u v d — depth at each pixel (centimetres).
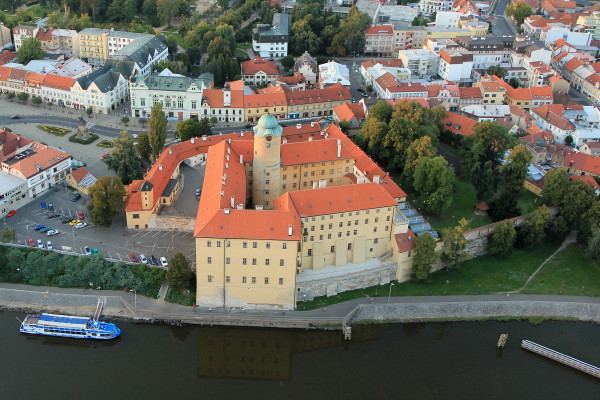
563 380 19262
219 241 19438
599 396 18738
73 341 19750
